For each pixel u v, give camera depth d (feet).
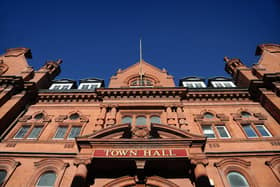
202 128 49.67
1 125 47.67
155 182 37.60
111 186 37.09
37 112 55.52
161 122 51.03
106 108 54.29
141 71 70.23
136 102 56.03
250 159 40.42
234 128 48.75
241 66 72.90
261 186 35.91
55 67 82.28
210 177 37.27
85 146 38.75
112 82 67.67
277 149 42.47
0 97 52.31
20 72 67.15
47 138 47.44
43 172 39.91
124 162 37.73
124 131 42.70
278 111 48.75
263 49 73.41
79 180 33.40
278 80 55.42
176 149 37.60
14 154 42.37
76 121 52.26
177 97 57.06
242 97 58.13
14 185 37.35
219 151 42.22
